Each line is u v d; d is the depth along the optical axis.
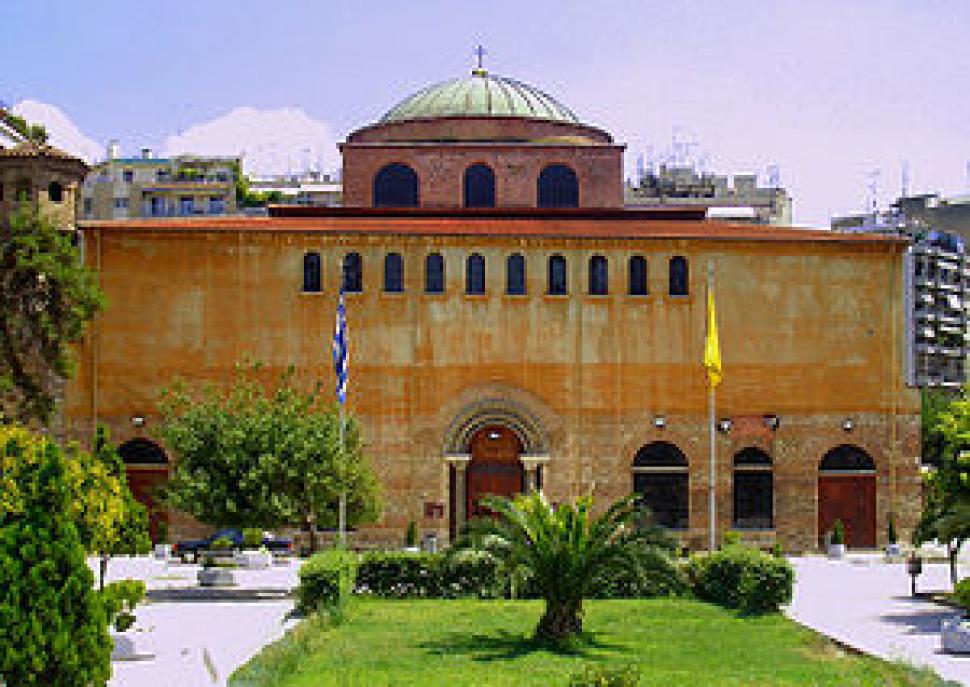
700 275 49.25
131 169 113.94
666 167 123.31
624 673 19.06
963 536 32.81
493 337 48.38
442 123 59.22
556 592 25.78
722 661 23.67
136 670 22.48
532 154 57.78
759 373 49.12
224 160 115.06
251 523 36.47
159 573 40.88
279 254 48.12
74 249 46.22
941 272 110.44
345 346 38.84
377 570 33.56
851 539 49.16
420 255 48.59
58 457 17.08
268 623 29.05
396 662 23.11
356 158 57.56
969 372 117.44
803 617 30.39
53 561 16.56
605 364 48.56
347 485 38.09
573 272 48.88
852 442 49.31
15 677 16.12
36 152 48.56
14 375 45.25
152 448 47.09
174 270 47.72
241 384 43.31
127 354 47.22
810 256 49.84
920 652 25.05
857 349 49.78
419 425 47.75
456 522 47.78
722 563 32.75
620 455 48.19
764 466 48.84
